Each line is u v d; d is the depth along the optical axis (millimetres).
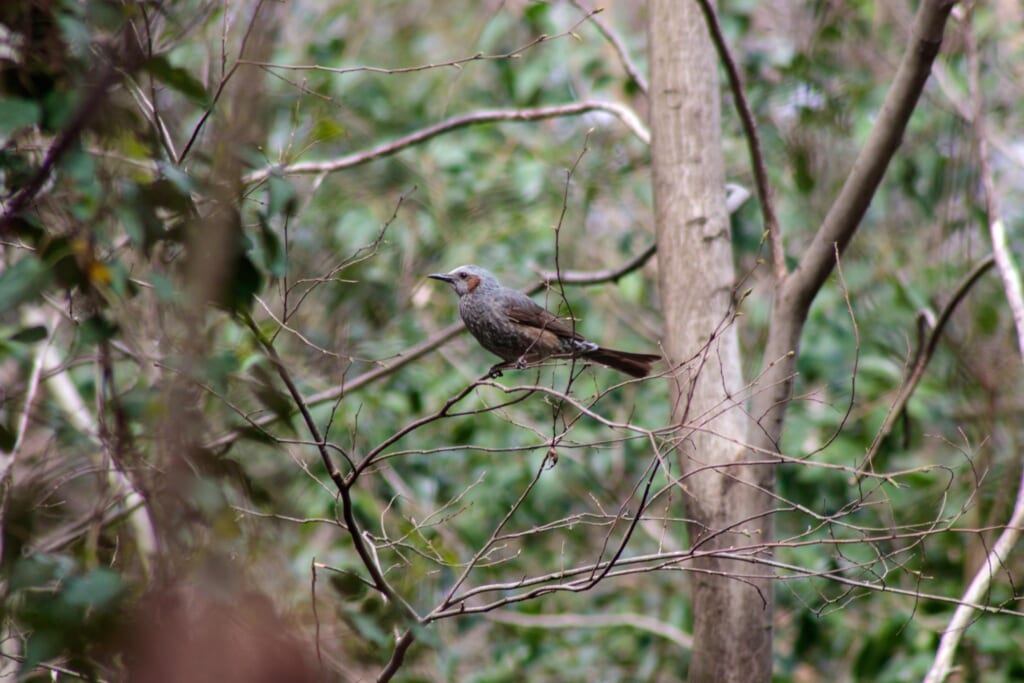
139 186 5457
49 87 5406
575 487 14188
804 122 14602
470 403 13406
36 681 5828
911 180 14609
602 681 14188
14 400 6355
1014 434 12844
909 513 13055
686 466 9289
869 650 12406
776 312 9586
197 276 5352
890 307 14336
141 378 6496
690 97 10133
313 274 13055
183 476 5168
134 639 5000
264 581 5695
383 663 7590
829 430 13398
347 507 6898
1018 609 12672
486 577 13414
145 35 6285
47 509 6398
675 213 9914
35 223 5652
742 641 8953
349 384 11547
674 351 9656
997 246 10617
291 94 13617
